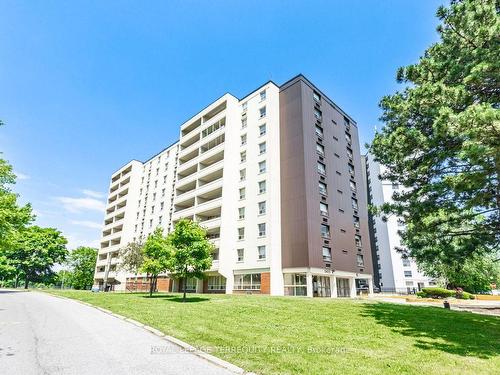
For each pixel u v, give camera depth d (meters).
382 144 14.13
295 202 31.28
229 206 35.12
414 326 11.23
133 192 60.34
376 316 13.26
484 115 8.66
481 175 10.27
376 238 67.25
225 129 38.19
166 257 22.45
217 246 33.72
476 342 9.02
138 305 17.73
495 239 12.18
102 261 62.88
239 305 16.91
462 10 11.57
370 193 70.25
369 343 8.52
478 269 31.52
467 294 29.11
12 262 57.31
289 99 36.09
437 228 13.44
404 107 13.09
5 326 11.43
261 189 33.38
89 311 16.56
